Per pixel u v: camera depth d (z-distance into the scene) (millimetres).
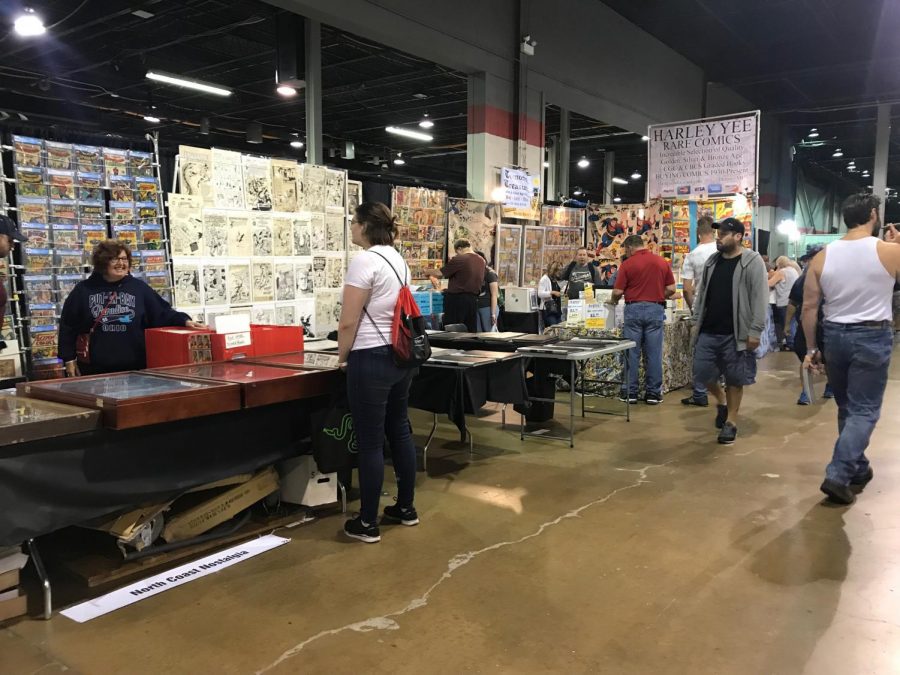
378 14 6906
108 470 2430
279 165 5145
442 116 15766
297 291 5340
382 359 2846
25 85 12156
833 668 1997
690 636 2184
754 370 4520
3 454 2156
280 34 7258
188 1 8742
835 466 3354
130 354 3439
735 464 4090
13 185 3803
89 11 8711
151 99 13250
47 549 2789
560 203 9766
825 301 3424
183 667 2029
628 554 2820
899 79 14438
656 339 5836
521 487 3699
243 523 3031
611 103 11141
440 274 7449
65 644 2156
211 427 2760
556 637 2188
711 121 8188
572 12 9992
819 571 2639
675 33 12188
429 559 2787
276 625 2268
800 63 13711
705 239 5730
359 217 2977
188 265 4566
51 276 3934
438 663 2045
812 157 22781
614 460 4199
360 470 2938
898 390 6445
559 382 6562
